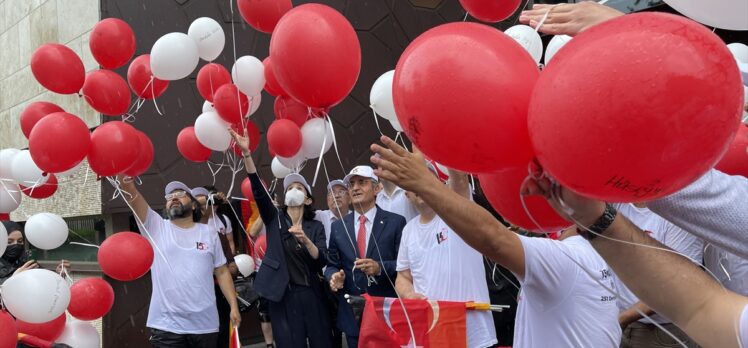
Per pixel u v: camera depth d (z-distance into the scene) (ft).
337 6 25.57
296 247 15.83
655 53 3.56
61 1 23.02
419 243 12.04
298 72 7.84
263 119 23.89
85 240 23.04
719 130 3.67
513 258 6.53
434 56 4.79
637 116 3.55
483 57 4.69
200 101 22.76
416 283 11.98
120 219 21.81
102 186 20.93
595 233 4.58
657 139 3.59
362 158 25.89
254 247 20.26
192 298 15.34
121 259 11.67
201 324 15.42
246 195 19.06
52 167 10.65
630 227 4.65
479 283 11.48
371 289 14.21
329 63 7.81
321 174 25.05
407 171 5.83
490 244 6.27
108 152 11.03
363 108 26.04
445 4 28.25
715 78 3.56
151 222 15.44
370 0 26.35
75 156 10.69
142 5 21.80
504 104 4.61
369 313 11.40
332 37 7.86
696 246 9.66
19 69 26.02
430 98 4.75
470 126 4.66
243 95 12.85
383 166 5.84
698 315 4.33
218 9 23.35
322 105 8.30
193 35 12.81
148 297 21.72
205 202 18.37
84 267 22.47
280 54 7.90
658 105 3.52
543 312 6.98
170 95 22.16
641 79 3.53
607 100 3.61
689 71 3.51
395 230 14.62
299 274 15.76
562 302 6.91
